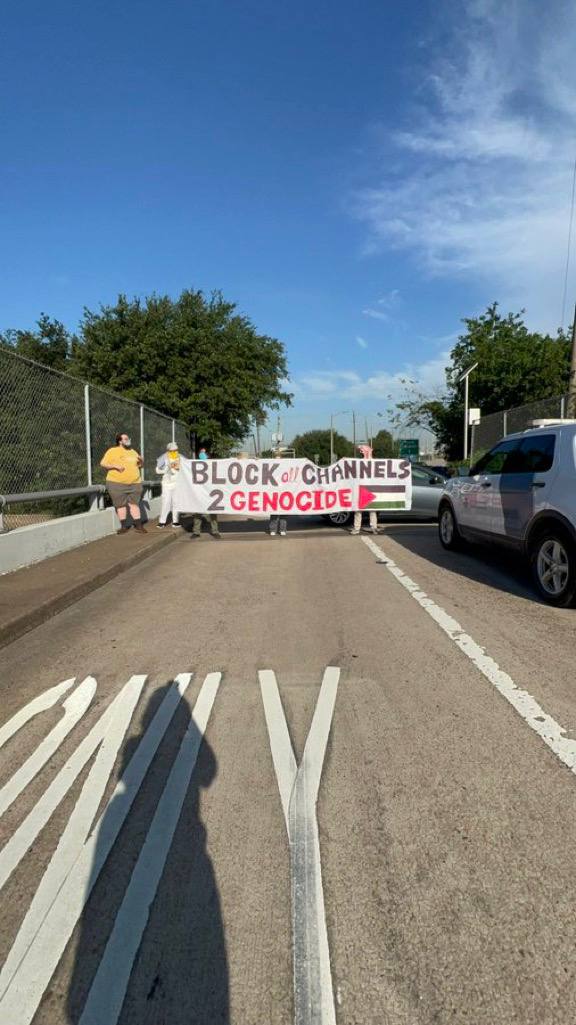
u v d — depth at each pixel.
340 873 2.50
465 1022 1.87
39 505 9.48
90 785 3.16
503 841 2.67
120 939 2.19
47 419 9.50
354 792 3.05
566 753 3.39
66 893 2.42
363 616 6.15
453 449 46.50
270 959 2.10
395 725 3.75
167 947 2.16
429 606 6.51
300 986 2.00
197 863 2.57
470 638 5.39
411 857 2.58
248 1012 1.91
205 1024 1.88
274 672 4.65
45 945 2.17
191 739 3.62
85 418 10.98
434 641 5.31
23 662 4.96
